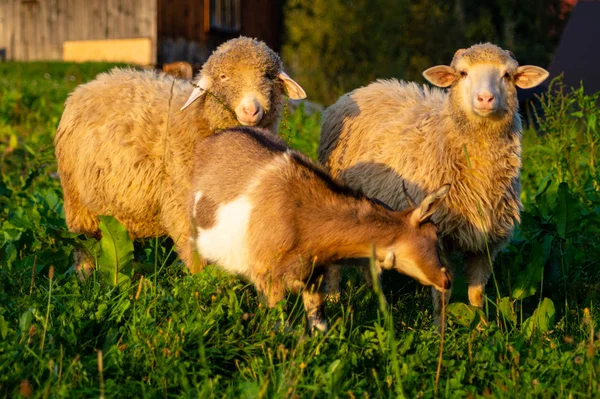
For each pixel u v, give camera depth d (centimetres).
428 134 598
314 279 522
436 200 465
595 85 1714
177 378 421
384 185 615
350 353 449
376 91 687
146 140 616
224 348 457
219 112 614
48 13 3097
